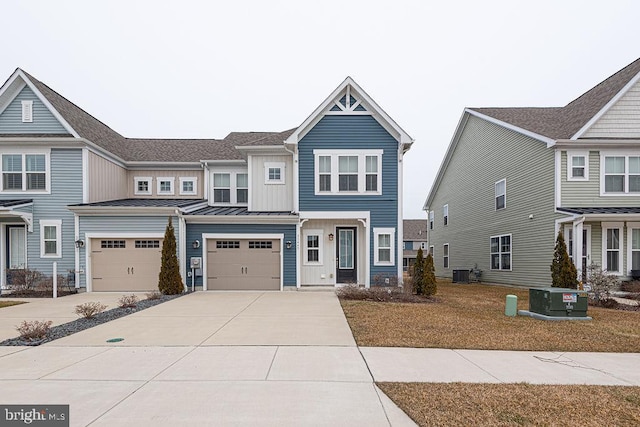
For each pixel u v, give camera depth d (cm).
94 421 394
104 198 1675
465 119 2286
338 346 675
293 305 1121
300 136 1520
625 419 404
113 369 552
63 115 1523
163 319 913
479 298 1332
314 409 422
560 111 1844
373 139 1521
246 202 1844
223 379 511
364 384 496
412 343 696
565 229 1467
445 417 404
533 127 1683
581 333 779
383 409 424
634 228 1450
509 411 419
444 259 2747
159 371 543
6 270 1503
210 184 1839
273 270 1510
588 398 454
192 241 1493
